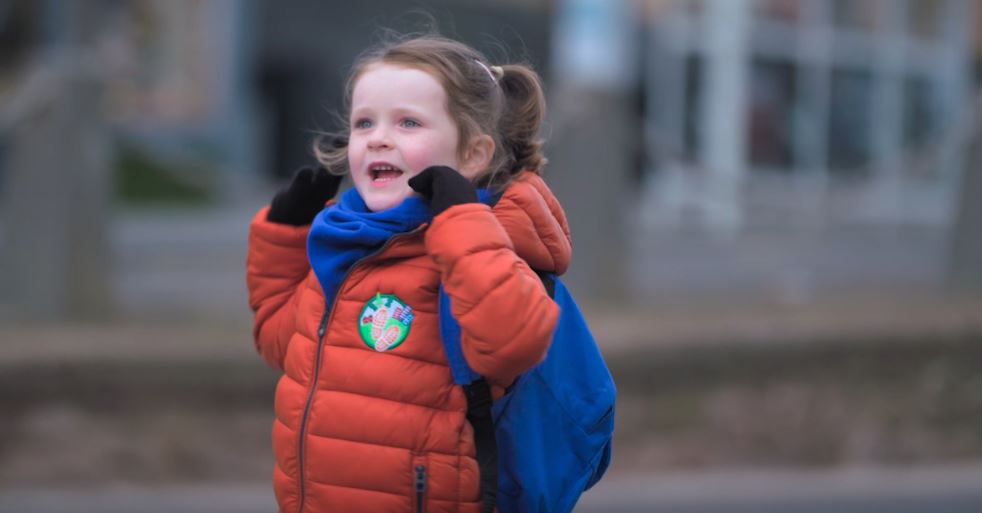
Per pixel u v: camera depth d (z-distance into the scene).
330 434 8.38
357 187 8.89
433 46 8.89
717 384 25.36
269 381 24.77
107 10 47.91
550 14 56.03
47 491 22.38
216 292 33.69
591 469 8.93
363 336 8.46
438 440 8.30
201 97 50.44
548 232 8.75
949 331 26.38
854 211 44.53
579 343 9.01
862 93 58.97
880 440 24.75
